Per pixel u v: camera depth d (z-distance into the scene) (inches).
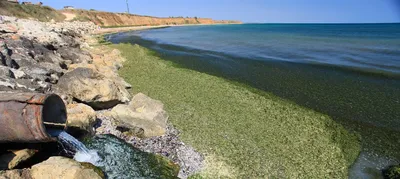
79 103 592.7
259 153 494.9
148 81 904.3
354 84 909.8
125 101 672.4
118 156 466.9
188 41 2438.5
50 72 722.8
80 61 998.4
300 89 857.5
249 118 631.8
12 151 385.4
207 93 791.7
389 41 2277.3
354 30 4714.6
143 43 2158.0
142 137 531.8
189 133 553.6
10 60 660.7
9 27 1113.4
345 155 500.1
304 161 478.9
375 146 530.3
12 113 360.8
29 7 2679.6
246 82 929.5
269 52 1638.8
